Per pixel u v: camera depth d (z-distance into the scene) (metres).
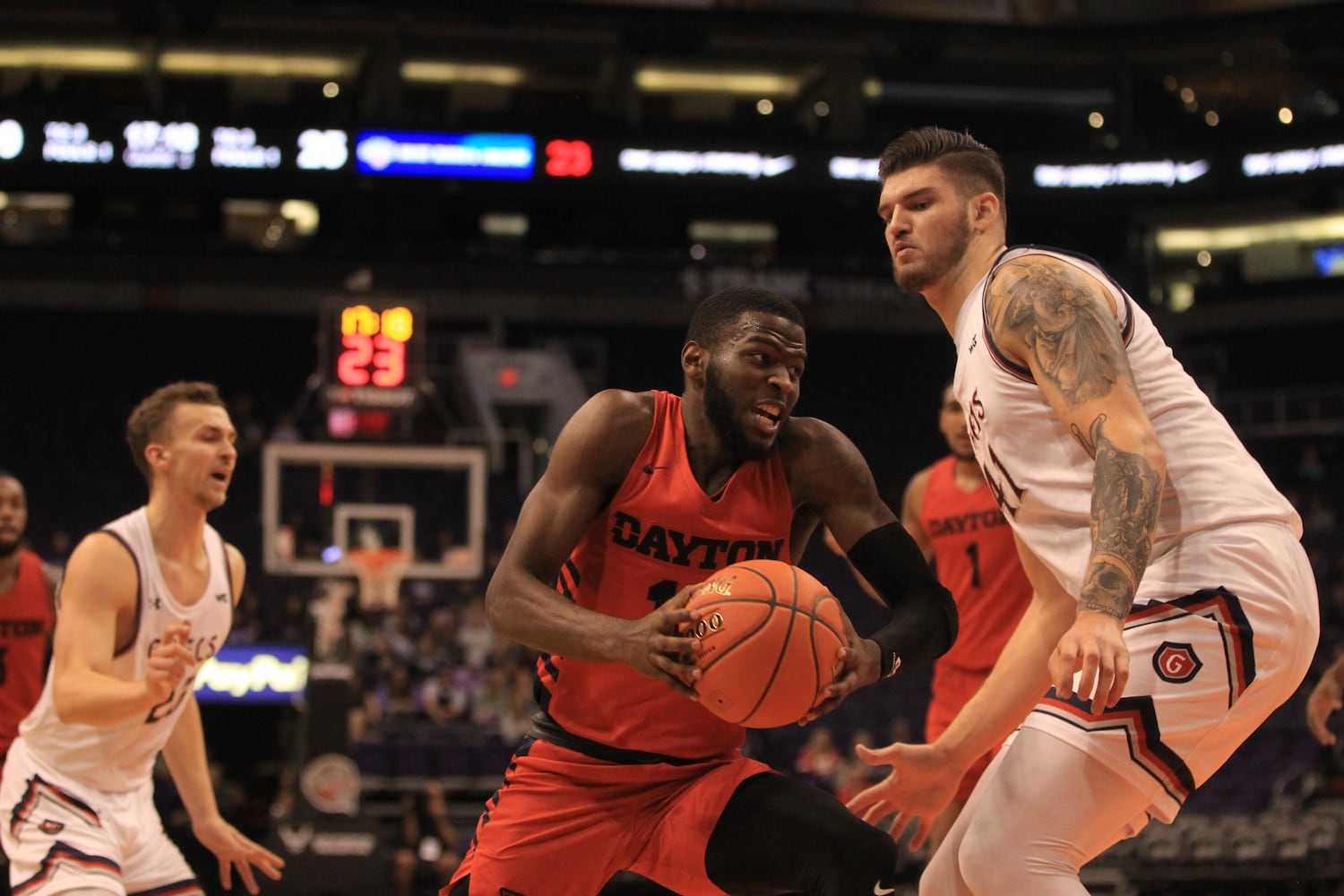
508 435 23.86
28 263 24.14
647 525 3.08
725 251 27.56
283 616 15.05
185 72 26.94
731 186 25.69
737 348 2.95
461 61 27.23
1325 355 26.14
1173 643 2.78
